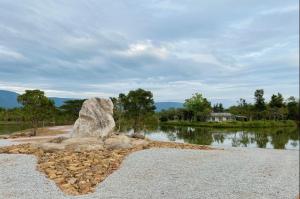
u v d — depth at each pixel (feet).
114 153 72.84
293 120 423.23
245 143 158.20
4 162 61.98
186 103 444.55
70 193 45.68
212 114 454.40
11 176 52.31
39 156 68.18
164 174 58.13
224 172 62.90
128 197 44.75
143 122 228.84
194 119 444.96
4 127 236.22
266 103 441.68
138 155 73.72
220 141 168.55
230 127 345.92
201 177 57.82
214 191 49.78
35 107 168.25
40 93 168.86
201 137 196.03
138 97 220.64
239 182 56.08
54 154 69.56
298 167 74.18
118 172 57.98
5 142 106.11
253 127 351.05
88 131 91.04
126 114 220.84
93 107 94.38
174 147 94.89
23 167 58.23
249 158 82.74
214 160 74.84
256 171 66.39
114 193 46.26
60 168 57.26
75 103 304.30
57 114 284.20
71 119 309.22
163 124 396.98
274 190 52.65
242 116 452.35
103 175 55.67
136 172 58.44
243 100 471.21
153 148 88.02
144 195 46.03
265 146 142.82
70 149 74.74
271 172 66.69
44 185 48.21
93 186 49.52
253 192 50.70
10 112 291.17
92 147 76.23
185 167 64.59
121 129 222.89
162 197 45.60
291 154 96.89
